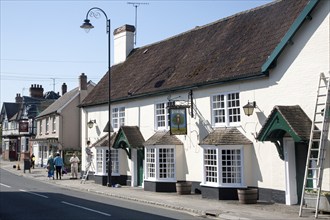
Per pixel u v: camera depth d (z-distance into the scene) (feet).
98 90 99.09
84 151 100.58
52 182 92.02
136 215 45.85
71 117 138.31
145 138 78.18
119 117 87.20
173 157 69.46
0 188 76.64
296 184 51.98
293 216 43.73
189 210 50.24
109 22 79.05
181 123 65.92
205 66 67.72
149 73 83.15
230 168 58.18
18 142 205.77
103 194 69.51
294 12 59.47
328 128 46.06
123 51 100.89
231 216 44.42
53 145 141.69
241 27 69.05
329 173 46.57
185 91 68.85
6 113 222.07
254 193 53.57
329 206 43.09
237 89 59.47
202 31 79.56
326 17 48.67
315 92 49.19
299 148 51.90
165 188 69.15
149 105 77.56
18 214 46.19
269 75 54.75
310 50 50.16
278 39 57.21
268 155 54.75
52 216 44.75
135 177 81.15
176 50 82.28
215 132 61.31
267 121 51.11
